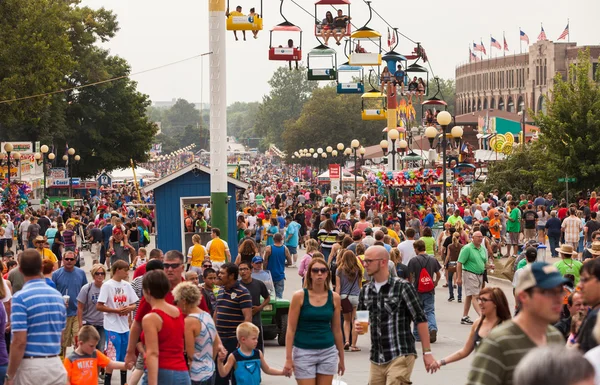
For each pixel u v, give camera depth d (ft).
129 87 349.20
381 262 44.01
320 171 562.25
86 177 360.89
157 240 140.77
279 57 131.23
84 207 204.13
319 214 162.81
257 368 46.96
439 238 126.62
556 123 189.16
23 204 197.26
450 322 88.28
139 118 349.00
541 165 196.24
